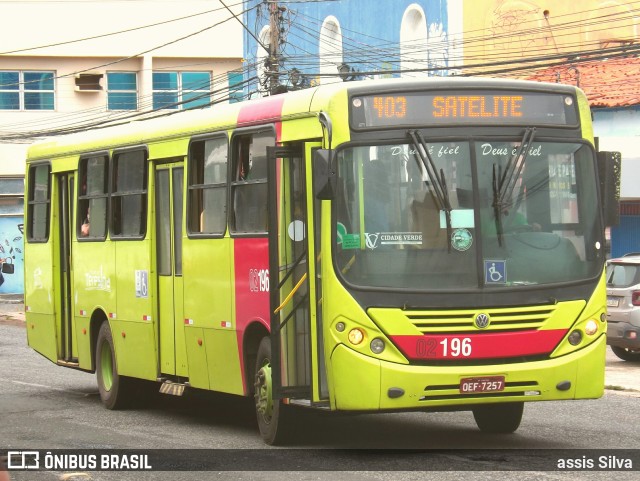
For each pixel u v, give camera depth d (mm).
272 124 12289
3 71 53062
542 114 11516
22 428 14234
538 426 13461
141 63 53906
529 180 11344
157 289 15133
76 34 53281
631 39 35531
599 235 11539
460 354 10922
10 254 50312
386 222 11039
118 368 16078
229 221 13125
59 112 53469
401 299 10906
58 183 18328
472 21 34031
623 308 20719
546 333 11133
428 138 11164
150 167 15203
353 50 37219
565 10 35688
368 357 10852
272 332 11531
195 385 14125
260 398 12453
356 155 11078
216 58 54125
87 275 17125
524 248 11211
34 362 23500
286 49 40750
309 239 11273
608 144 31734
